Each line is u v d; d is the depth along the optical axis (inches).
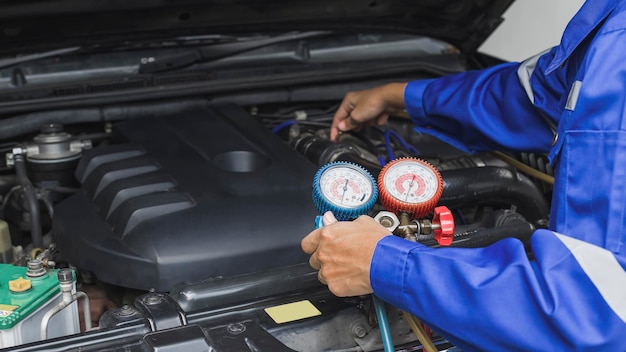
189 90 79.3
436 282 43.9
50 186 72.9
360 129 81.9
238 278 54.1
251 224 58.4
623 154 43.3
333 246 48.1
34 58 75.4
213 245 56.3
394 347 54.1
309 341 52.0
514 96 66.1
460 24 88.0
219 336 48.7
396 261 45.4
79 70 78.4
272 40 84.4
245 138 72.3
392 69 86.9
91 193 65.1
